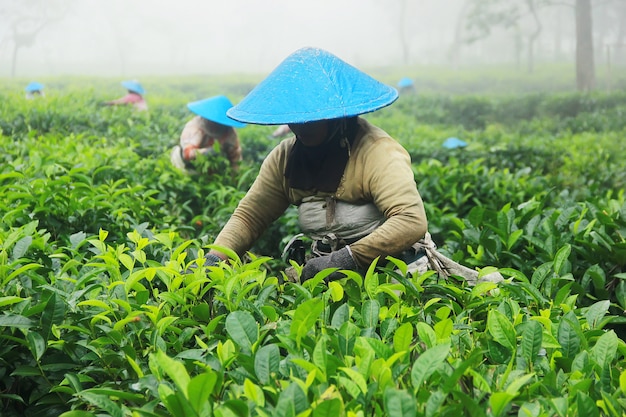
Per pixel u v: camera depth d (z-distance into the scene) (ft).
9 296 9.30
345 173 11.35
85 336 9.31
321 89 10.97
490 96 94.63
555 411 6.77
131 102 47.85
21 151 23.86
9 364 9.37
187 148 24.26
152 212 17.15
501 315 8.02
